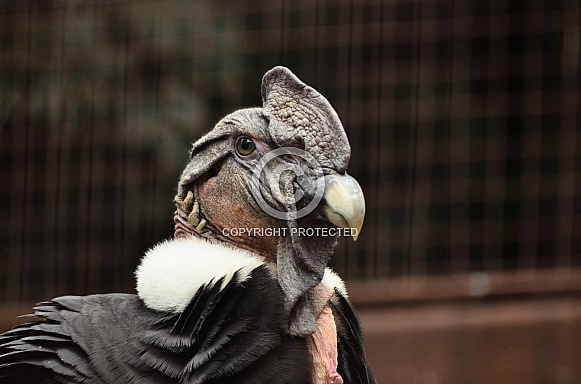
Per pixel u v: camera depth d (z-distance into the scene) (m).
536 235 13.05
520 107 13.12
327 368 5.44
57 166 12.51
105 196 12.49
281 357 5.23
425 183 12.92
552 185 13.16
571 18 13.17
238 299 5.25
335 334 5.56
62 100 12.52
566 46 13.22
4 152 12.53
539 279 12.66
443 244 12.92
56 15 12.67
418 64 12.94
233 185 5.54
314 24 12.77
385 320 12.37
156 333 5.20
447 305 12.52
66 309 5.53
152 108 12.55
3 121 12.55
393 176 12.88
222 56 12.69
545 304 12.58
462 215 12.98
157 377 5.12
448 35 13.01
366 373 5.70
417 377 12.29
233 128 5.53
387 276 12.79
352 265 12.75
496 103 13.06
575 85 13.19
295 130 5.39
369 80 12.86
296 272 5.40
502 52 13.06
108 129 12.54
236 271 5.27
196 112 12.57
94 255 12.44
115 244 12.46
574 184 13.19
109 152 12.52
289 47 12.76
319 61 12.76
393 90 12.90
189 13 12.73
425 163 12.95
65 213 12.48
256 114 5.54
